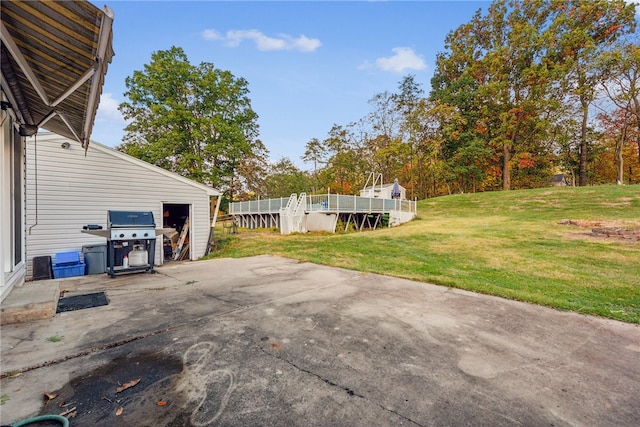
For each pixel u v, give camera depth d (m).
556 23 23.73
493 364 2.52
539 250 8.42
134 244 6.63
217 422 1.79
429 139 29.77
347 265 6.87
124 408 1.91
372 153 33.47
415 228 14.13
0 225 3.57
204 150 17.97
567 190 21.14
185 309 3.88
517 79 26.16
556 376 2.34
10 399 1.98
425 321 3.47
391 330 3.21
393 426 1.77
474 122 28.86
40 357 2.56
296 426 1.76
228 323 3.38
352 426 1.77
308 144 39.28
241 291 4.77
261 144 27.78
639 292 4.75
